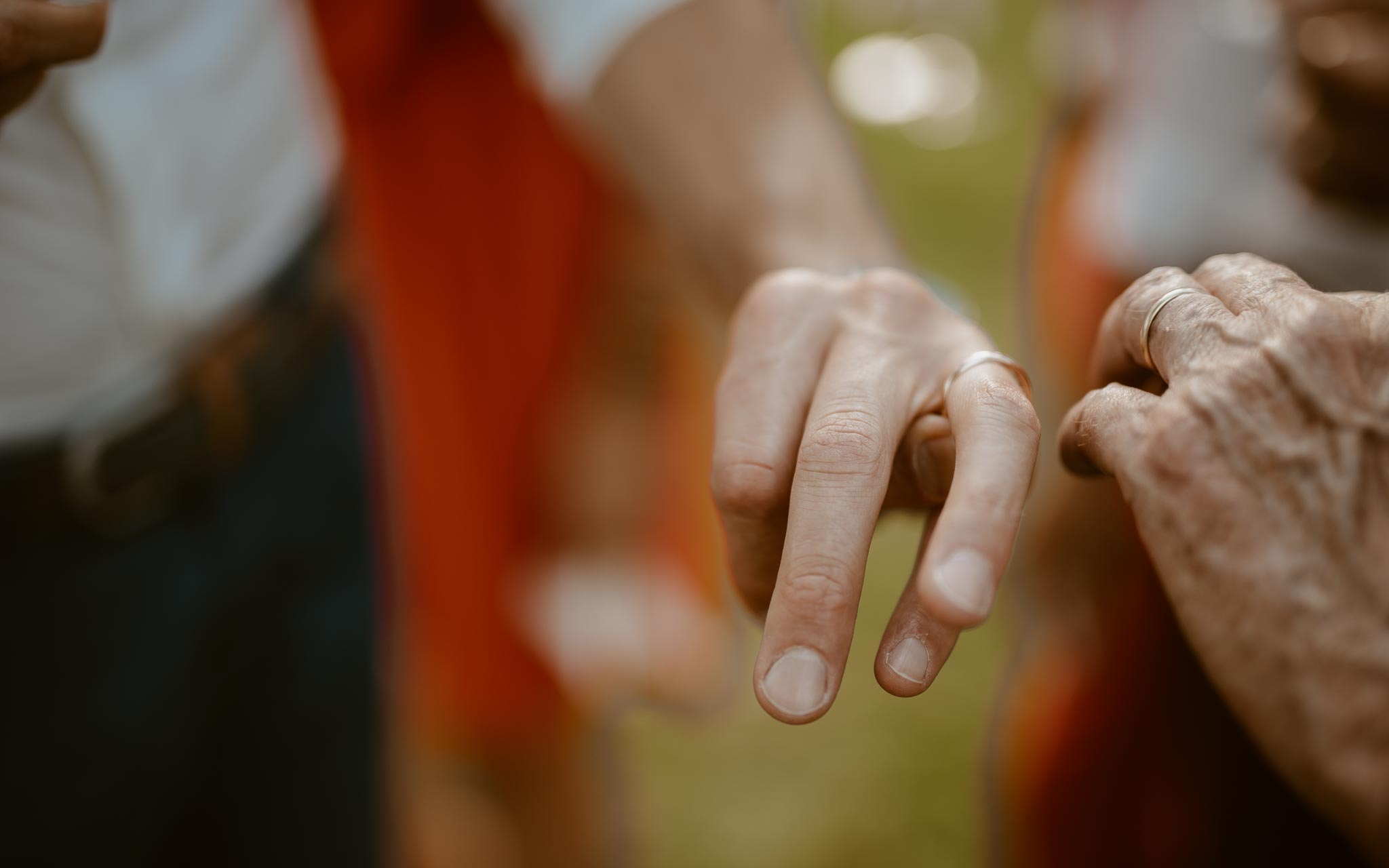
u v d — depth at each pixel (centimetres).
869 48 417
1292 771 52
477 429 109
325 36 92
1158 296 56
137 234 65
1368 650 51
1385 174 83
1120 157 110
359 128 99
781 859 125
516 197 103
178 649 70
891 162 311
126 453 67
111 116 63
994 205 281
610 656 115
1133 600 93
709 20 71
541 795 119
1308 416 52
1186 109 102
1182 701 89
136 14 63
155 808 71
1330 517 52
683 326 114
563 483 114
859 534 55
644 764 138
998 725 116
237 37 67
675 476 119
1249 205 98
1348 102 82
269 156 70
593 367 112
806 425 58
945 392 58
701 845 127
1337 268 88
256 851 77
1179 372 54
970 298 227
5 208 63
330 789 77
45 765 69
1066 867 101
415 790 99
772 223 69
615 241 107
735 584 61
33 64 54
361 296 79
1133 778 94
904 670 54
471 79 98
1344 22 83
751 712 145
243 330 70
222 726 74
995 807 115
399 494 85
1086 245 113
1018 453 54
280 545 73
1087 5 124
